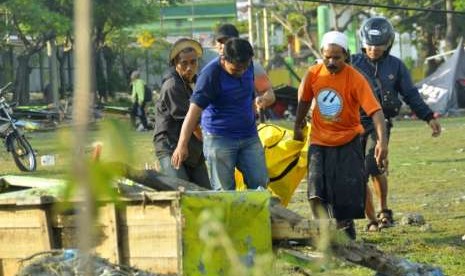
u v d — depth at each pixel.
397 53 93.88
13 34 67.19
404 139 31.78
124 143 3.28
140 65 82.62
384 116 12.30
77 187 3.07
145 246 8.13
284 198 11.97
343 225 11.42
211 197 8.05
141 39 81.69
